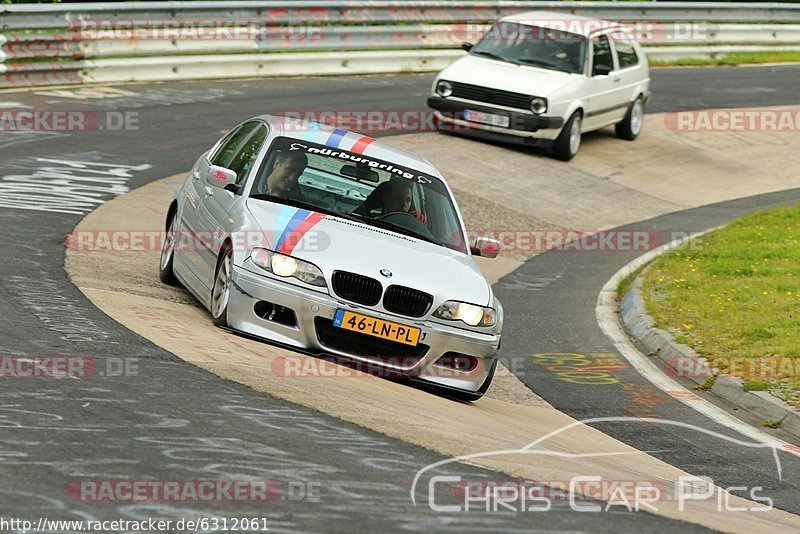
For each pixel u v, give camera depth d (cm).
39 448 1441
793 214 4866
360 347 2208
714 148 6284
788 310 3331
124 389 1730
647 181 5584
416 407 2005
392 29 7038
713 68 8506
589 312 3531
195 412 1669
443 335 2216
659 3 8388
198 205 2620
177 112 5234
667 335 3125
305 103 5788
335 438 1666
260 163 2503
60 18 5469
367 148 2647
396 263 2253
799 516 1864
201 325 2303
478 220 4594
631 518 1545
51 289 2447
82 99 5294
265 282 2192
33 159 4147
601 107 5794
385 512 1372
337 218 2391
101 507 1281
